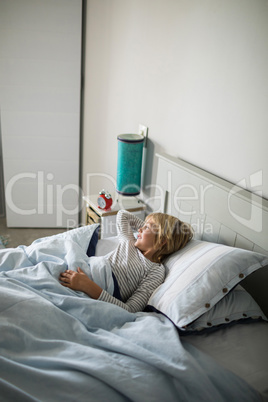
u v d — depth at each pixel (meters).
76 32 2.79
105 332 1.26
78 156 3.17
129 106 2.42
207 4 1.63
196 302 1.33
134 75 2.30
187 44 1.80
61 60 2.84
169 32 1.92
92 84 2.88
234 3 1.49
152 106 2.16
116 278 1.58
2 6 2.63
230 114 1.59
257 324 1.39
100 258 1.62
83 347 1.17
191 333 1.34
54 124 3.02
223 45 1.58
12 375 1.07
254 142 1.49
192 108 1.83
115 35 2.46
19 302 1.27
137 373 1.11
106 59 2.62
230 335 1.33
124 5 2.29
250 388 1.14
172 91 1.96
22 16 2.68
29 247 1.69
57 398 1.03
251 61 1.45
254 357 1.23
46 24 2.72
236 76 1.53
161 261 1.67
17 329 1.19
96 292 1.46
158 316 1.39
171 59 1.93
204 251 1.52
